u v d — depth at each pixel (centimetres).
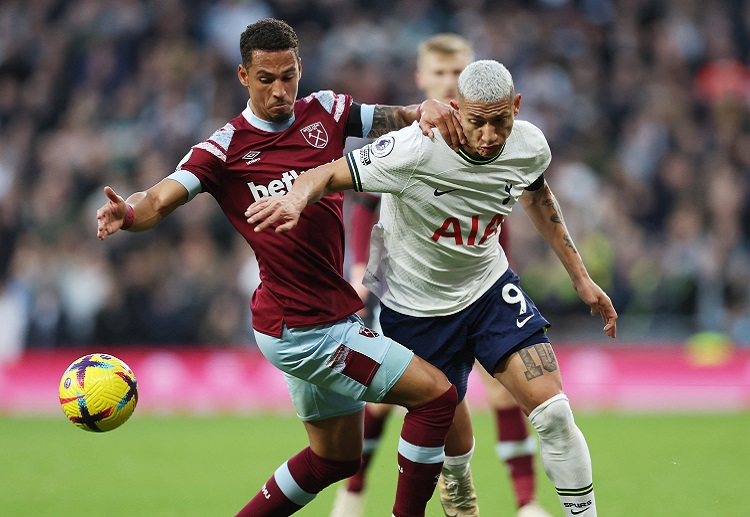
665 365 5150
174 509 2623
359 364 1867
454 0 7031
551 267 5147
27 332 5284
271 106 1830
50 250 5453
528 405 1908
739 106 6562
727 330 5328
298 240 1859
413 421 1884
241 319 5275
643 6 7188
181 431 4306
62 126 6425
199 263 5334
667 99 6525
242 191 1884
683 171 5991
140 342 5266
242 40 1827
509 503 2672
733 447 3741
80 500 2753
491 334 1967
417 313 2011
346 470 2008
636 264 5353
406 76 6500
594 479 3052
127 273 5338
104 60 6569
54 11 6919
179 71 6412
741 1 7288
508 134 1803
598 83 6719
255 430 4328
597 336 5191
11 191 5759
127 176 5938
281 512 2020
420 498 1919
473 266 1978
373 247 2059
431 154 1830
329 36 6744
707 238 5606
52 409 5041
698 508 2570
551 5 7112
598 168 6091
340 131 1944
